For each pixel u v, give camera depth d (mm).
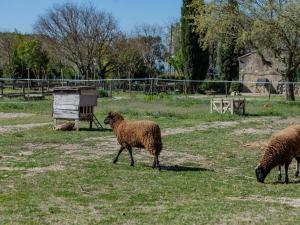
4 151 16859
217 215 9195
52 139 20141
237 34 46000
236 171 14117
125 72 77625
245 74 73375
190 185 11977
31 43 73375
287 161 12586
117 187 11648
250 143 19750
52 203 10094
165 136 21453
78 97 23141
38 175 12859
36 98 43844
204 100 42688
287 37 43969
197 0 46969
